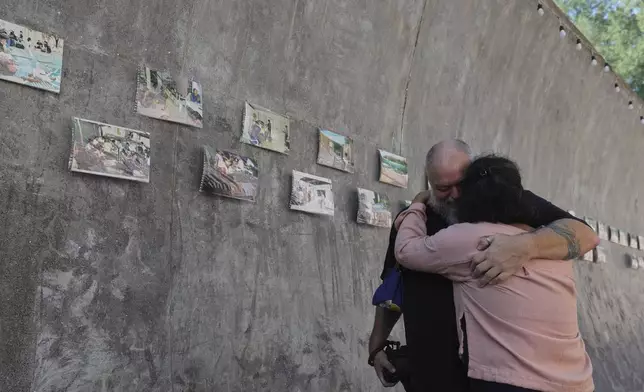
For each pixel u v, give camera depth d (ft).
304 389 10.89
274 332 10.66
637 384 22.98
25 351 7.17
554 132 25.38
